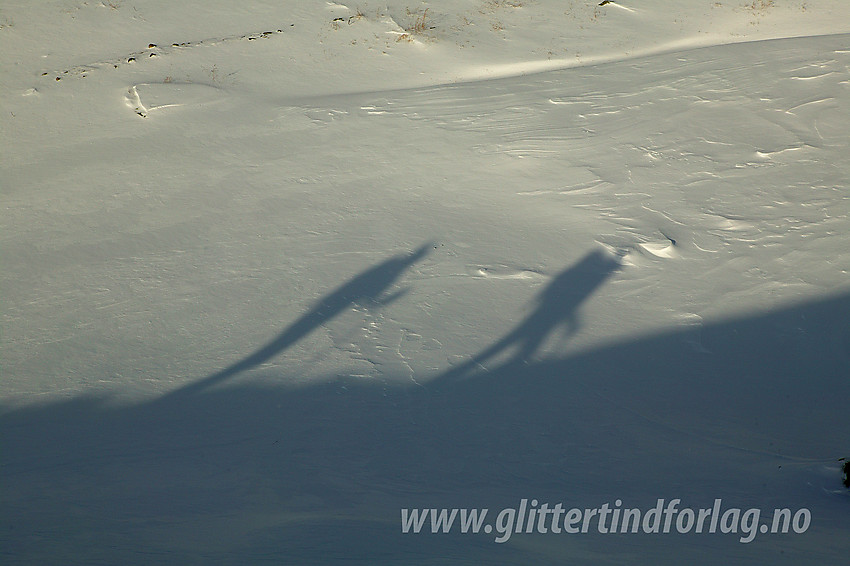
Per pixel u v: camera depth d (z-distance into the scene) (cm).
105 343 923
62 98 1742
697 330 935
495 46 1947
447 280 1054
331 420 714
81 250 1188
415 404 755
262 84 1798
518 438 682
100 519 459
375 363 849
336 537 414
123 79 1816
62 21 2105
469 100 1666
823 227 1138
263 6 2191
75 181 1412
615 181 1309
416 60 1905
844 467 600
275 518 465
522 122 1544
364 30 2045
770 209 1194
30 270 1134
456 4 2177
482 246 1145
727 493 556
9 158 1506
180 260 1141
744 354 887
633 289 1033
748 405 781
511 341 906
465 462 621
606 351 888
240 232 1220
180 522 452
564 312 976
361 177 1382
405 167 1410
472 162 1412
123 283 1083
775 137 1386
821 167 1289
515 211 1248
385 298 1009
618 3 2127
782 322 946
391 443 662
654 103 1554
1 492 531
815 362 870
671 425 730
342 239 1179
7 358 895
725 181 1277
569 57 1872
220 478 569
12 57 1934
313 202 1305
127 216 1288
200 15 2147
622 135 1450
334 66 1884
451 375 824
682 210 1212
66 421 728
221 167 1445
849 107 1450
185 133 1583
